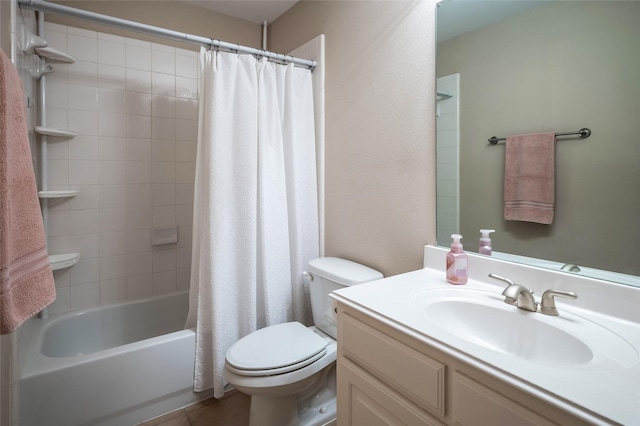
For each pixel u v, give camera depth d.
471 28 1.18
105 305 2.07
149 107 2.20
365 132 1.65
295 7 2.22
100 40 2.03
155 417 1.58
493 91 1.13
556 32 0.97
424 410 0.79
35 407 1.32
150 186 2.23
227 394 1.77
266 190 1.75
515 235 1.09
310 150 1.93
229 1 2.25
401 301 0.99
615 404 0.53
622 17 0.84
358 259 1.73
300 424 1.48
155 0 2.18
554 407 0.56
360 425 0.98
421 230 1.40
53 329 1.82
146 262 2.24
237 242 1.68
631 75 0.83
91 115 2.02
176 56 2.27
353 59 1.71
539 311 0.91
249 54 1.76
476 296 1.04
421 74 1.37
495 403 0.65
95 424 1.45
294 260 1.89
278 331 1.52
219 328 1.62
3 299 0.74
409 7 1.42
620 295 0.85
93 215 2.05
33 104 1.71
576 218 0.94
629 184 0.84
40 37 1.65
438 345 0.74
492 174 1.15
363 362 0.97
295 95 1.89
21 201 0.85
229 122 1.64
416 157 1.41
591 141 0.91
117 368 1.49
